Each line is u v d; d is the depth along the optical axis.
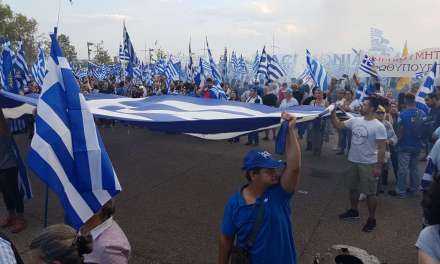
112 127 14.21
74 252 1.98
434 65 9.05
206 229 5.64
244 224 2.62
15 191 5.41
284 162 2.78
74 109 3.06
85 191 2.97
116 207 6.42
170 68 20.42
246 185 2.83
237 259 2.63
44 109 2.95
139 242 5.18
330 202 6.79
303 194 7.19
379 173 5.47
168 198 6.91
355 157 5.52
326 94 12.00
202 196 7.06
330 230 5.64
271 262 2.59
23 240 5.17
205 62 18.22
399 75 15.34
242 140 12.21
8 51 10.28
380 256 4.89
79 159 2.99
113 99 7.68
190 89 16.70
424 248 2.05
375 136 5.37
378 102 5.36
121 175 8.24
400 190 7.00
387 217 6.09
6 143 5.29
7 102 5.70
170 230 5.58
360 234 5.51
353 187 5.71
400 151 6.89
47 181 2.83
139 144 11.36
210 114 5.50
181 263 4.66
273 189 2.72
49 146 2.89
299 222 5.92
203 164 9.27
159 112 5.73
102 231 2.69
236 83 22.05
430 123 8.36
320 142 10.24
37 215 6.01
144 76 25.08
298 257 4.85
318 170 8.88
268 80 15.22
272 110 6.39
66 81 3.09
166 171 8.62
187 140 12.01
